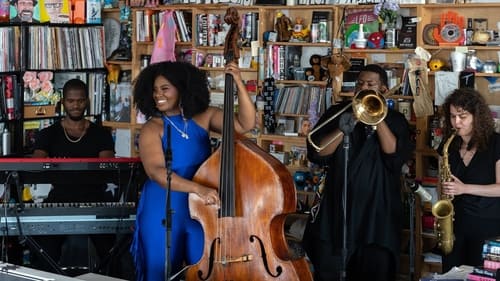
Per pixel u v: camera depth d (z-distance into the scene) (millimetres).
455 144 4074
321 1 5605
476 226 3961
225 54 3484
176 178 3463
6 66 5527
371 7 5465
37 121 5820
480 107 3934
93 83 6379
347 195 4082
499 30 5168
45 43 5809
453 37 5211
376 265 4137
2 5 5570
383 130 3959
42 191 4645
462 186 3906
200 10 6117
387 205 4086
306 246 4309
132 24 6320
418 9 5273
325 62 5625
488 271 2885
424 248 5402
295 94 5773
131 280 4918
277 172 3346
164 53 6125
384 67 5570
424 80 5211
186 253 3658
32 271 2533
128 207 3945
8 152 5578
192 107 3621
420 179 5242
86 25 6230
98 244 4422
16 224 3850
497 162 3939
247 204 3363
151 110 3656
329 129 4137
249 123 3617
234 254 3365
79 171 3902
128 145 6504
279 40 5797
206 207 3420
